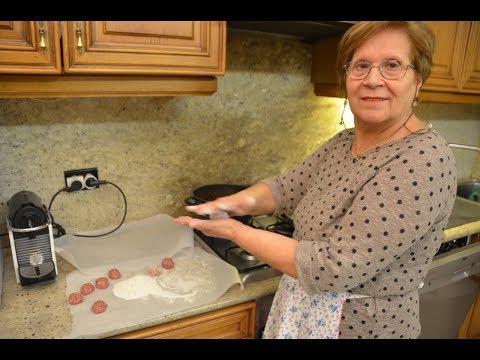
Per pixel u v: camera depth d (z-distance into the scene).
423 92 1.54
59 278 1.12
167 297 1.06
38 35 0.84
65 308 0.99
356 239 0.76
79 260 1.21
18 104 1.16
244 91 1.52
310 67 1.63
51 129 1.23
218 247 1.34
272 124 1.63
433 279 1.45
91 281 1.12
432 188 0.74
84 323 0.94
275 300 1.07
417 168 0.74
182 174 1.50
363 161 0.85
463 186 2.29
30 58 0.85
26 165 1.22
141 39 0.95
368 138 0.90
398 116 0.83
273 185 1.19
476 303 1.68
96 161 1.33
